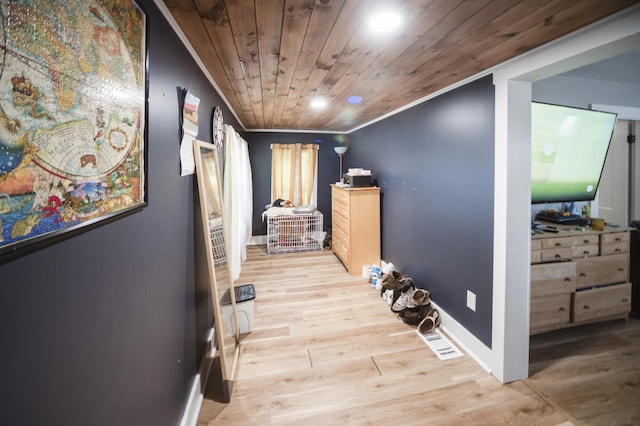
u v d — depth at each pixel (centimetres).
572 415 154
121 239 86
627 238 238
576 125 238
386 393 170
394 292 270
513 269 176
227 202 273
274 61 172
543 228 231
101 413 75
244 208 399
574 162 246
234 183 280
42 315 56
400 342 221
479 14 116
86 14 65
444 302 240
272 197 525
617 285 237
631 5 109
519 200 174
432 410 158
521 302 178
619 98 260
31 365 53
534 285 215
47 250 57
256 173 518
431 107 253
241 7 113
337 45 148
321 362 197
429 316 238
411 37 138
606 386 175
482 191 192
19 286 50
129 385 90
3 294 47
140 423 97
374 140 395
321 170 541
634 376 184
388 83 215
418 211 280
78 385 67
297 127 483
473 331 205
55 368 59
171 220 130
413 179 288
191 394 154
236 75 201
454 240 225
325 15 118
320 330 238
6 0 45
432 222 256
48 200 55
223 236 204
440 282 246
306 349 212
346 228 379
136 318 95
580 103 248
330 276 362
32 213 52
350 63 174
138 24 91
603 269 232
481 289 196
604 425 148
